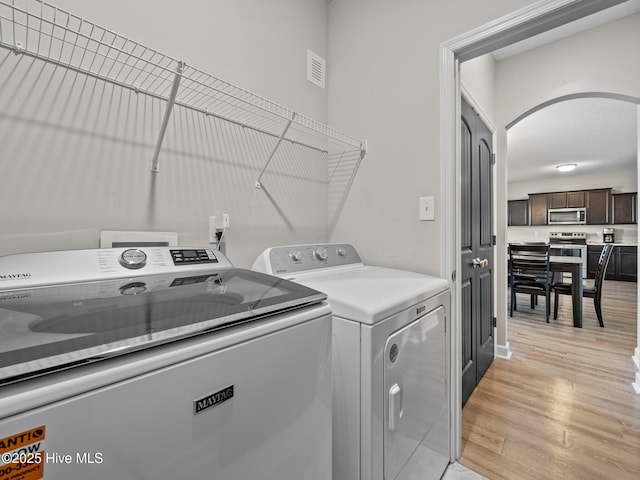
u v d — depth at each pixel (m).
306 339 0.71
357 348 0.90
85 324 0.51
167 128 1.19
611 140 4.52
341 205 1.89
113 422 0.42
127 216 1.08
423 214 1.52
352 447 0.92
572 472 1.38
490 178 2.53
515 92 2.59
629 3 2.00
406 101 1.59
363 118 1.78
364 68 1.78
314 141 1.86
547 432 1.65
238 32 1.43
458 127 1.48
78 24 0.96
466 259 1.88
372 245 1.73
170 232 1.19
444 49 1.44
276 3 1.63
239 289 0.79
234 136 1.42
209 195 1.32
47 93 0.92
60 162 0.94
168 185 1.19
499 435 1.63
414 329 1.08
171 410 0.48
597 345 2.84
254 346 0.60
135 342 0.46
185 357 0.49
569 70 2.33
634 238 6.64
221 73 1.35
